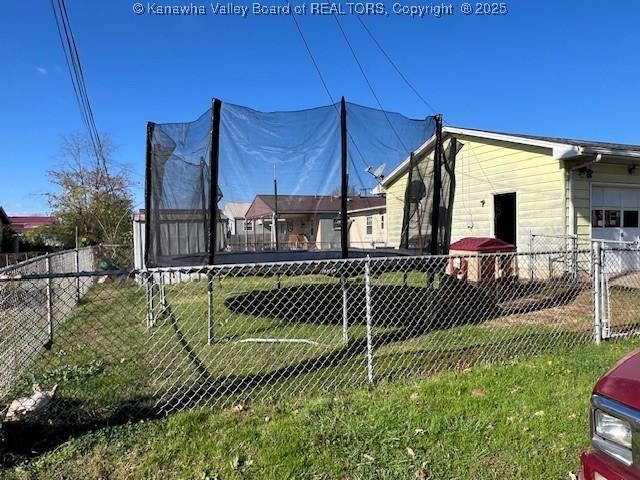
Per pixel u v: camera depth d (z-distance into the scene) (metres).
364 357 4.42
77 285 8.22
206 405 3.30
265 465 2.50
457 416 3.01
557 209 9.56
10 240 29.94
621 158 9.24
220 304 7.94
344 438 2.76
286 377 3.91
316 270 5.50
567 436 2.73
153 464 2.51
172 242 6.21
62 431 2.87
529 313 6.30
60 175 28.91
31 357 4.59
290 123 5.77
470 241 7.24
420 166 6.40
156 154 6.21
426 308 6.22
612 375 1.59
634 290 7.55
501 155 10.91
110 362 4.48
